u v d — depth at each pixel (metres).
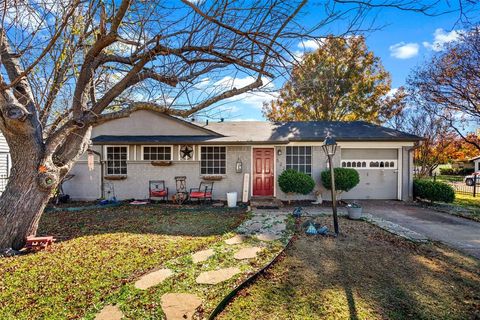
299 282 3.78
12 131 4.57
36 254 4.65
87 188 11.05
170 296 3.27
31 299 3.20
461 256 4.77
